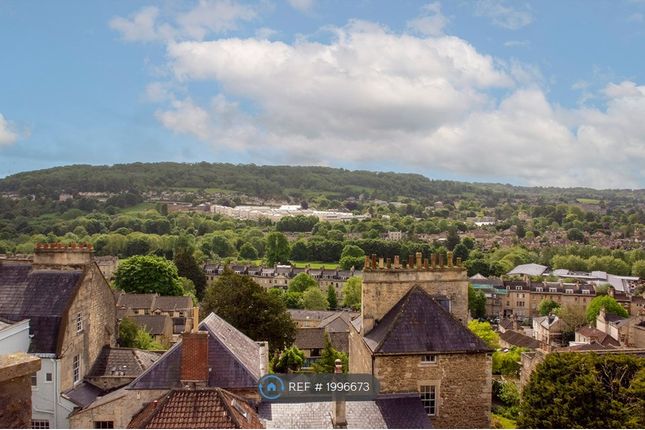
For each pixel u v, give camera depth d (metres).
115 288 124.62
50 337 37.44
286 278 198.12
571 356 47.59
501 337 125.94
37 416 36.69
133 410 30.50
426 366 34.28
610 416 42.59
